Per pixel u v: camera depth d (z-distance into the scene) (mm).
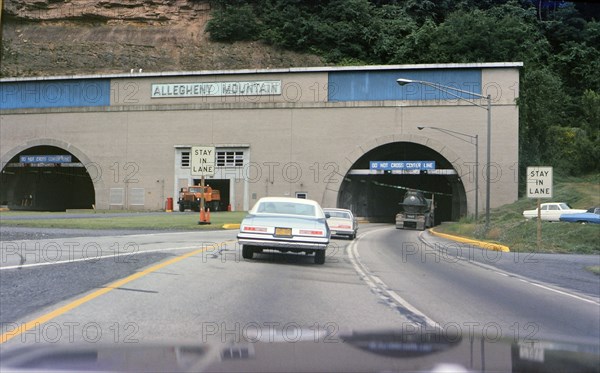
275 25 85438
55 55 87938
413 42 73875
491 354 3494
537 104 62812
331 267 14992
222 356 3840
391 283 12422
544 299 10898
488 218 31078
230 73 56906
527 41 71125
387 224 59906
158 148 57688
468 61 69625
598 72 79312
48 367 3479
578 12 87250
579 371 3043
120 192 57969
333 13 82312
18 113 60812
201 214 32594
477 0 84750
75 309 8070
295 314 8234
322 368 3320
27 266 12477
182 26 90312
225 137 56656
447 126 53094
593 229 24859
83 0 92750
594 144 61844
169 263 13688
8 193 63219
